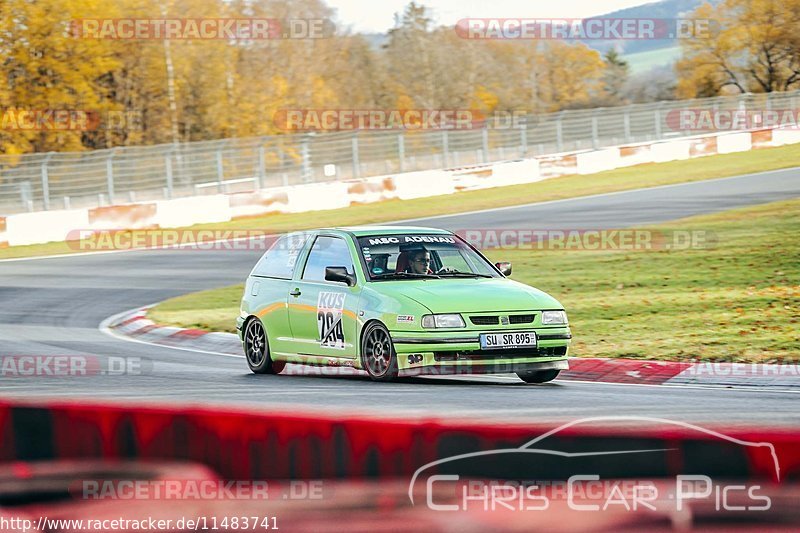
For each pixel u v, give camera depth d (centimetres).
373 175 15762
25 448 2394
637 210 10519
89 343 5222
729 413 2906
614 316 5425
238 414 2112
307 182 15050
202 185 14275
